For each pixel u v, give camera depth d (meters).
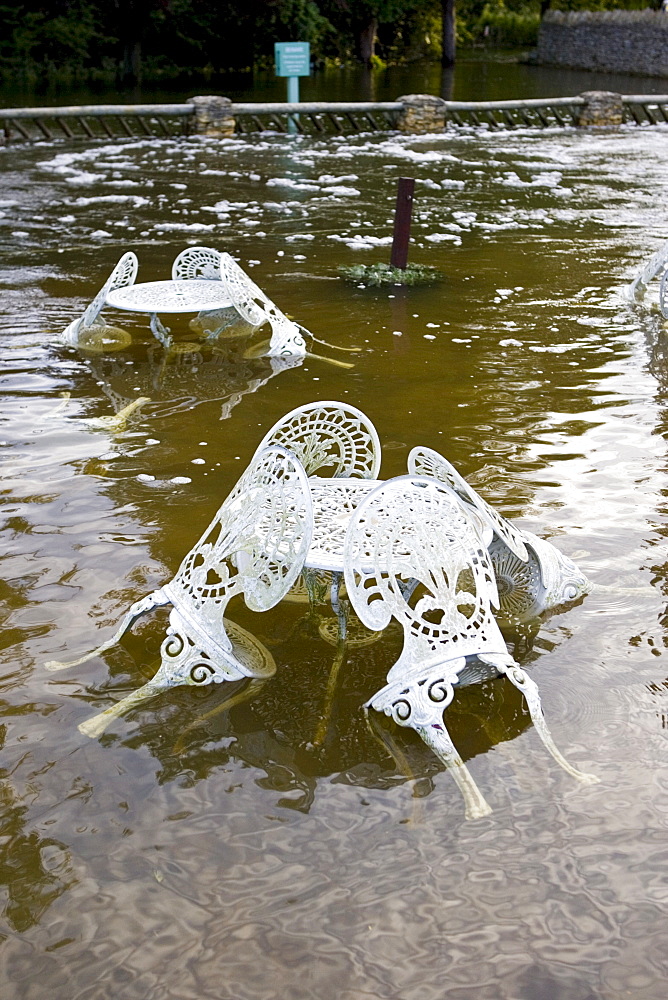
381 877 2.38
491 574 2.96
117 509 4.24
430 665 2.78
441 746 2.71
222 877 2.38
